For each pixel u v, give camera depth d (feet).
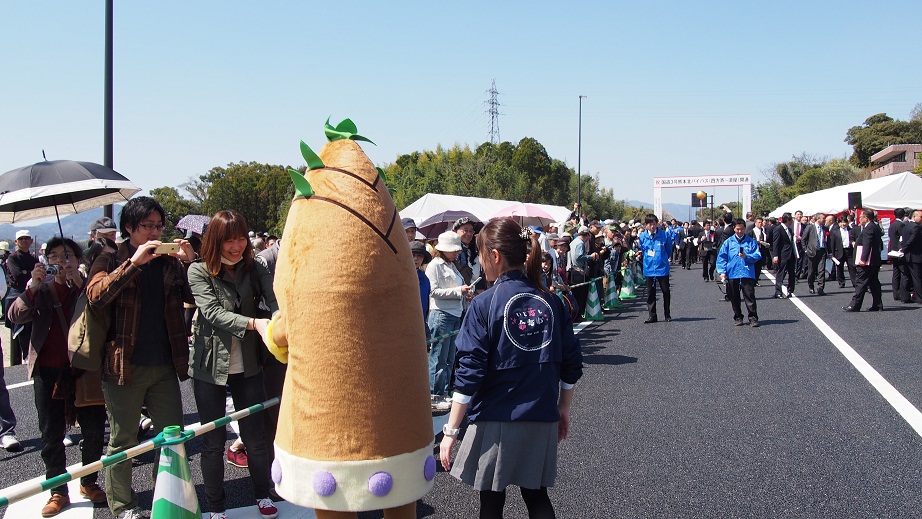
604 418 21.18
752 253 38.42
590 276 43.62
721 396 23.31
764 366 27.76
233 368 14.07
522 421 10.65
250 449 14.40
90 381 14.88
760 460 17.13
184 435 11.24
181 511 10.94
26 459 18.81
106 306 14.14
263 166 226.99
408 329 9.18
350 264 8.76
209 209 206.69
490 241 11.34
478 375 10.68
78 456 19.26
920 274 46.52
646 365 28.73
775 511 14.19
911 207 78.43
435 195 50.70
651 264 41.75
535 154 182.50
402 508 9.71
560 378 11.60
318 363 8.73
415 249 21.91
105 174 17.52
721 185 149.59
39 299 15.60
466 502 15.20
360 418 8.73
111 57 30.73
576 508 14.60
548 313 11.03
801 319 40.75
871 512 13.97
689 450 18.06
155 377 13.97
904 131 239.09
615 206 229.86
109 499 13.93
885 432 18.88
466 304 25.66
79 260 17.10
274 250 21.39
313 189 9.25
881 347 31.07
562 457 17.79
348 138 9.93
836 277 68.54
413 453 9.08
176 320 14.24
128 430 13.83
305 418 8.80
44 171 16.63
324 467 8.68
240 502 15.55
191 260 13.55
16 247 36.35
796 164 230.07
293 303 8.91
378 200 9.27
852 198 71.61
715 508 14.43
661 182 152.87
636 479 16.16
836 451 17.56
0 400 19.65
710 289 64.13
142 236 14.32
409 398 9.10
